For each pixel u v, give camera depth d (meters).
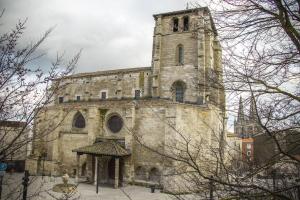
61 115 44.41
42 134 6.79
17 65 5.60
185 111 37.12
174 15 51.38
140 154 38.97
